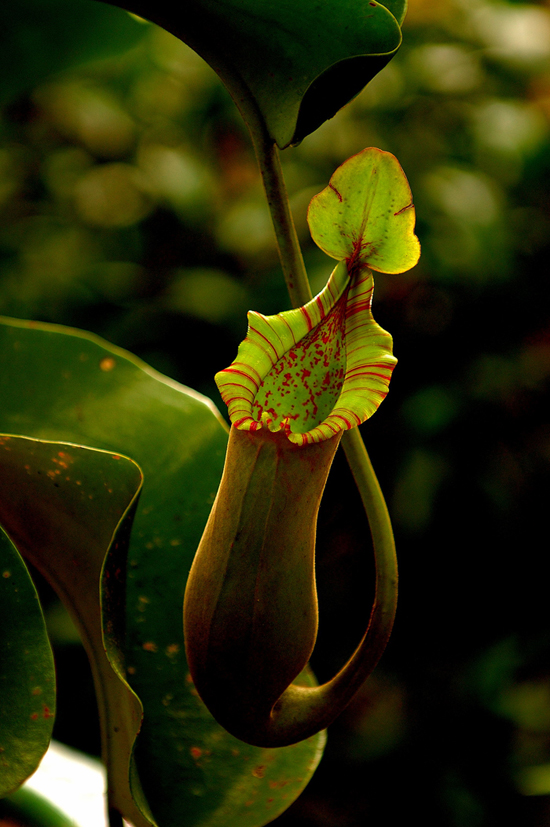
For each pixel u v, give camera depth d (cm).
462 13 230
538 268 223
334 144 222
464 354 218
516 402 224
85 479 83
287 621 81
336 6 78
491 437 217
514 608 229
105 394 94
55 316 217
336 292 84
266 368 83
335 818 212
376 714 223
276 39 80
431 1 228
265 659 81
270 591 81
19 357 94
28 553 88
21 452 83
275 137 81
